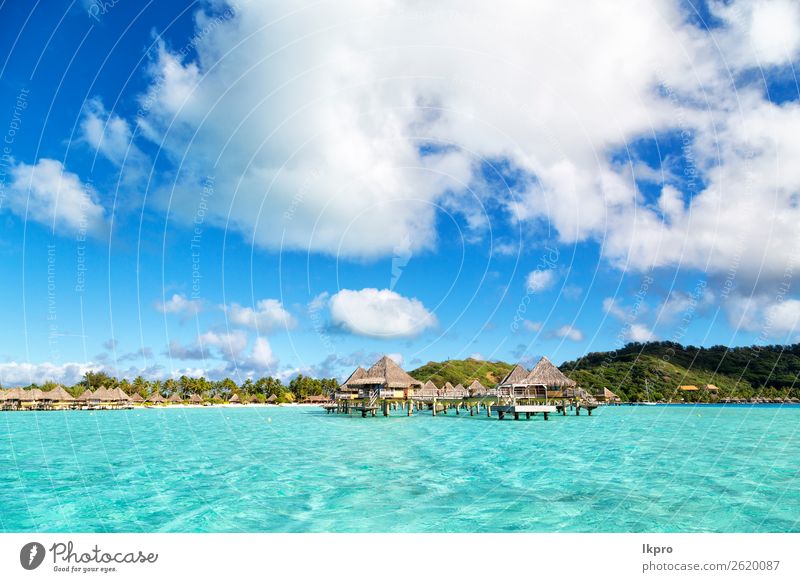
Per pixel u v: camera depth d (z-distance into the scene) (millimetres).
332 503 13352
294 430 36812
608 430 34219
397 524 11477
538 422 41625
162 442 29000
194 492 14711
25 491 14969
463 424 39188
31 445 27656
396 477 16859
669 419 45844
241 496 14211
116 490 15094
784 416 51656
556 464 19438
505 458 21031
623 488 14883
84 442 29047
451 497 13914
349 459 20969
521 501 13367
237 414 65750
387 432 33781
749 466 18797
